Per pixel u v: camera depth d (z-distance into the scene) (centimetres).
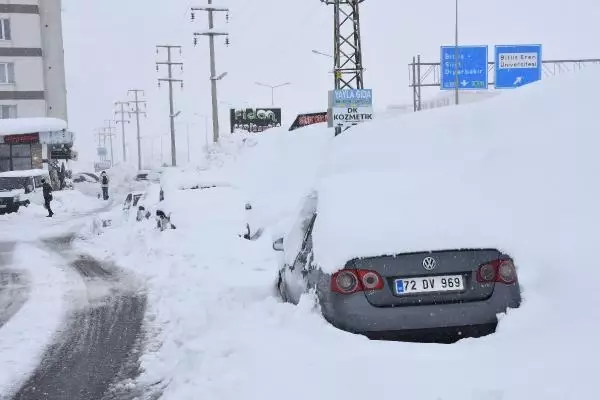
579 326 433
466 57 4247
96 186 4503
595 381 341
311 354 432
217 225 1365
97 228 1950
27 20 4838
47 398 469
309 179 2091
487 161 1052
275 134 3272
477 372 376
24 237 1800
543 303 470
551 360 378
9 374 525
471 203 509
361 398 366
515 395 341
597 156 936
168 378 501
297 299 559
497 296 448
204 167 3300
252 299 733
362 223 487
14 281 1030
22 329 683
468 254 449
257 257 1124
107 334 654
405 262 446
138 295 877
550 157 988
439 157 1389
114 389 484
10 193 2655
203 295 801
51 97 5034
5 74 4819
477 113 1484
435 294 443
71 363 554
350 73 3416
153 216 1741
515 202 871
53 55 5025
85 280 1025
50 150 4488
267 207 1582
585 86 1241
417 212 492
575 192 853
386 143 1772
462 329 440
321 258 484
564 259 648
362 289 446
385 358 407
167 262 1125
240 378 434
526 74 4269
